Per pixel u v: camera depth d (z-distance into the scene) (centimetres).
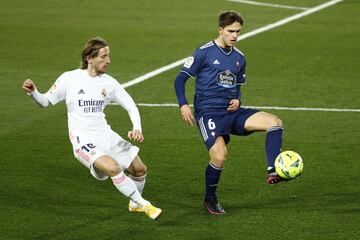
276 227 2453
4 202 2662
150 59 4738
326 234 2394
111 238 2370
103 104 2488
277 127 2502
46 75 4381
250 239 2358
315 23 5706
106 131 2489
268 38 5291
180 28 5500
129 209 2592
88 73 2473
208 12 5959
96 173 2433
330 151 3212
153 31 5412
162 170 2998
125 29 5462
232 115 2580
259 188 2812
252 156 3150
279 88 4169
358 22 5731
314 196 2730
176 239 2359
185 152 3209
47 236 2386
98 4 6184
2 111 3728
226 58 2567
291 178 2386
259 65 4641
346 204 2648
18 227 2455
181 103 2533
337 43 5156
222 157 2502
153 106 3850
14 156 3130
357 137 3397
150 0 6312
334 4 6284
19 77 4322
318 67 4597
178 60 4725
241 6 6175
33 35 5275
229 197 2730
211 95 2575
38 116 3662
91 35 5300
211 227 2455
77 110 2461
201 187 2825
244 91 4116
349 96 4034
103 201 2683
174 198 2719
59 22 5638
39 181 2869
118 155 2494
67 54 4828
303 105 3881
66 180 2884
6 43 5056
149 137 3391
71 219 2520
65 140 3341
